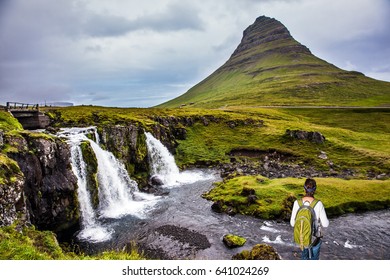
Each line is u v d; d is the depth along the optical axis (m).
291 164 70.44
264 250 23.94
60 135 47.97
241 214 38.62
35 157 30.91
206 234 32.75
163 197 48.25
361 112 149.25
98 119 72.19
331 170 64.88
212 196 46.09
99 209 41.72
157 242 31.05
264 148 82.06
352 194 43.06
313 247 9.91
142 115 86.69
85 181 40.38
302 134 86.25
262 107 178.38
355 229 33.69
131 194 49.84
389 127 117.50
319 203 9.77
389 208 40.59
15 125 43.66
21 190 23.88
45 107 89.25
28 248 14.05
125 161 56.78
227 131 97.94
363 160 70.50
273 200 40.22
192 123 99.62
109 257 14.95
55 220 32.22
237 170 65.06
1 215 20.61
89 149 42.53
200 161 75.94
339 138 93.19
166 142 77.44
